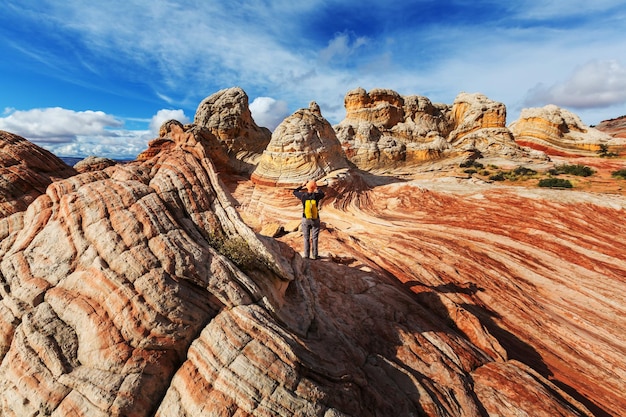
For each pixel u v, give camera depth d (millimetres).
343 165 35562
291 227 16672
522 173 39656
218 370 5113
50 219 6488
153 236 6180
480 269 15680
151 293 5465
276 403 4945
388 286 11305
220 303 6062
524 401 7488
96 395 4613
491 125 58812
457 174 42438
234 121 42750
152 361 5094
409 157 54219
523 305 13523
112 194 6602
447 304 11391
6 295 5684
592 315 13445
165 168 7867
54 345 5047
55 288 5625
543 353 11211
